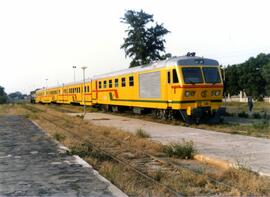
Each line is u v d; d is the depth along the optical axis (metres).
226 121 23.84
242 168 9.36
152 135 17.67
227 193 7.91
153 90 24.72
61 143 16.25
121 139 16.83
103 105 37.75
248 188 8.09
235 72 77.31
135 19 70.56
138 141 15.38
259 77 72.44
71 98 53.50
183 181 8.98
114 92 32.62
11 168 10.69
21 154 13.21
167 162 11.31
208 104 22.23
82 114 34.31
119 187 8.54
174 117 23.88
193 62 22.27
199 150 13.05
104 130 19.66
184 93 21.64
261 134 17.12
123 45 71.62
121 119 27.98
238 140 15.47
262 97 72.50
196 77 22.03
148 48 70.44
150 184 8.83
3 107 66.06
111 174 9.54
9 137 18.70
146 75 25.77
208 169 10.66
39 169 10.50
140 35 69.69
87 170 10.28
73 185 8.60
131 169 10.46
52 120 28.86
